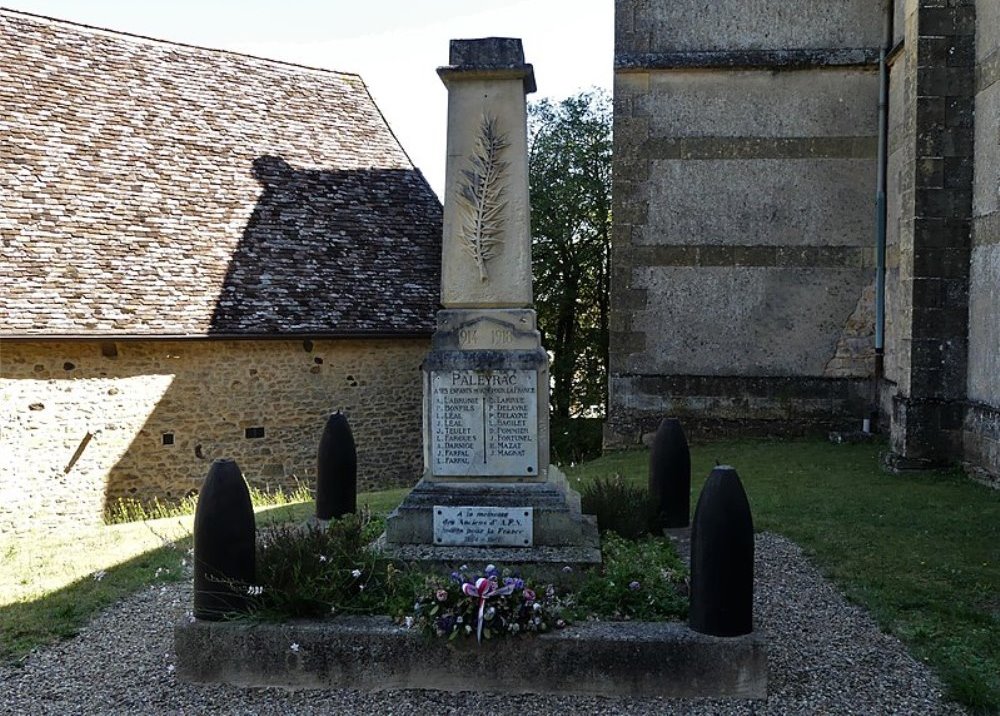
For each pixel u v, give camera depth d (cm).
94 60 1558
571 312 2447
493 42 561
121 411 1305
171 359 1347
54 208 1347
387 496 1011
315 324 1449
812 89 1363
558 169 2369
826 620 552
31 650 520
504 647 445
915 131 1016
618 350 1409
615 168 1397
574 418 2356
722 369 1394
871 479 1010
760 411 1384
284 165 1639
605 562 554
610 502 675
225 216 1503
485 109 566
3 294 1222
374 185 1717
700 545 444
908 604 573
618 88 1391
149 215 1429
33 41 1509
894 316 1292
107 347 1291
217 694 450
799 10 1364
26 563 746
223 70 1712
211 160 1559
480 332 566
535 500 548
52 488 1248
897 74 1284
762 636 442
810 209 1372
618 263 1404
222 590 468
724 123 1379
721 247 1388
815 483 993
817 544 722
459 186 568
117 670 486
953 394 1025
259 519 893
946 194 1012
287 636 454
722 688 437
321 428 1484
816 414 1375
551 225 2345
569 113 2405
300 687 454
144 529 949
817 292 1376
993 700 430
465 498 552
